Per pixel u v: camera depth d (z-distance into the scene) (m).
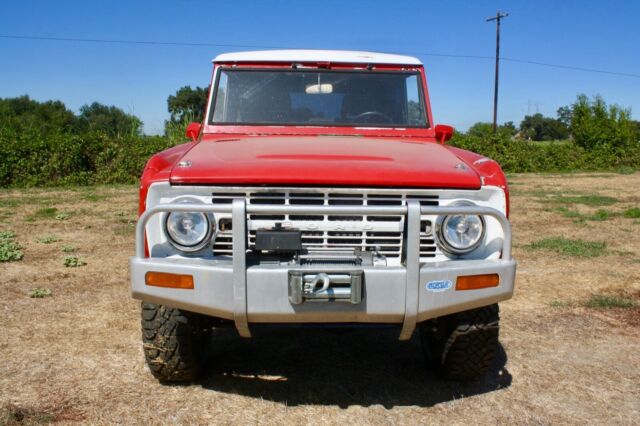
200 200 3.30
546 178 22.55
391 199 3.32
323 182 3.26
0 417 3.34
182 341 3.59
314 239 3.28
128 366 4.14
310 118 4.76
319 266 3.04
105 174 18.23
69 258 7.14
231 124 4.70
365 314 3.08
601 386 3.94
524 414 3.54
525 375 4.10
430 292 3.12
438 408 3.61
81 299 5.70
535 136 88.69
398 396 3.77
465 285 3.18
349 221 3.26
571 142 33.72
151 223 3.28
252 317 3.06
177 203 3.16
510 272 3.26
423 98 4.88
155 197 3.30
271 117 4.74
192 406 3.58
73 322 5.04
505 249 3.27
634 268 7.17
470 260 3.31
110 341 4.61
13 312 5.27
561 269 7.12
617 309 5.60
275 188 3.26
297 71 4.87
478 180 3.39
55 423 3.31
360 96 4.84
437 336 3.90
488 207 3.18
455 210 3.11
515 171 26.38
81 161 18.09
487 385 3.94
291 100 4.80
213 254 3.29
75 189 16.39
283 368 4.20
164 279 3.13
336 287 3.03
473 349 3.72
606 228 10.09
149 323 3.56
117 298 5.75
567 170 27.41
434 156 3.78
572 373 4.14
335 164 3.40
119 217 10.90
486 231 3.40
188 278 3.10
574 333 4.95
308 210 3.04
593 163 28.17
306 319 3.08
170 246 3.30
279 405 3.62
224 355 4.43
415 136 4.72
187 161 3.48
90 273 6.71
